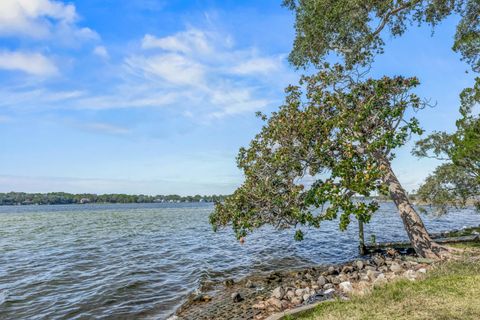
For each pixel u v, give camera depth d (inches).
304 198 549.6
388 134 517.7
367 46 695.7
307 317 286.5
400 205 612.4
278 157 546.3
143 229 1658.5
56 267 754.2
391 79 586.6
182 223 2074.3
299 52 756.0
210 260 815.1
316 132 553.3
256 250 946.1
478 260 457.1
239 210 581.9
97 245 1086.4
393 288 331.6
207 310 429.4
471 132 661.3
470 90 680.4
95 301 506.9
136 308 474.3
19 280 639.8
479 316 246.8
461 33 708.7
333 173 502.0
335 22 641.6
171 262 796.6
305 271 610.5
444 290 310.8
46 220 2455.7
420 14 663.8
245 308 406.3
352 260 730.2
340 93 623.5
